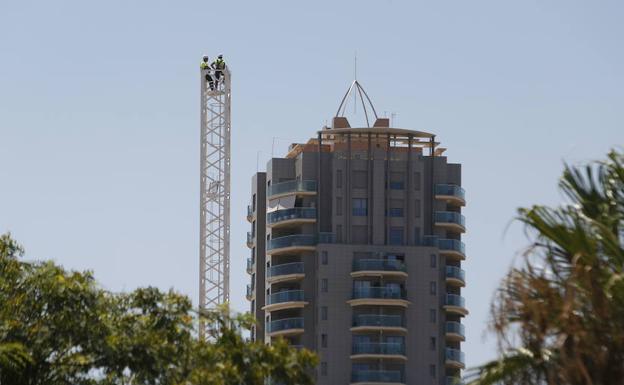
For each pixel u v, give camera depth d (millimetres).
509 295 68875
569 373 67500
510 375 69125
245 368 158250
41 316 158125
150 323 161625
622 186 70500
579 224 68062
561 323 67625
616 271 67938
